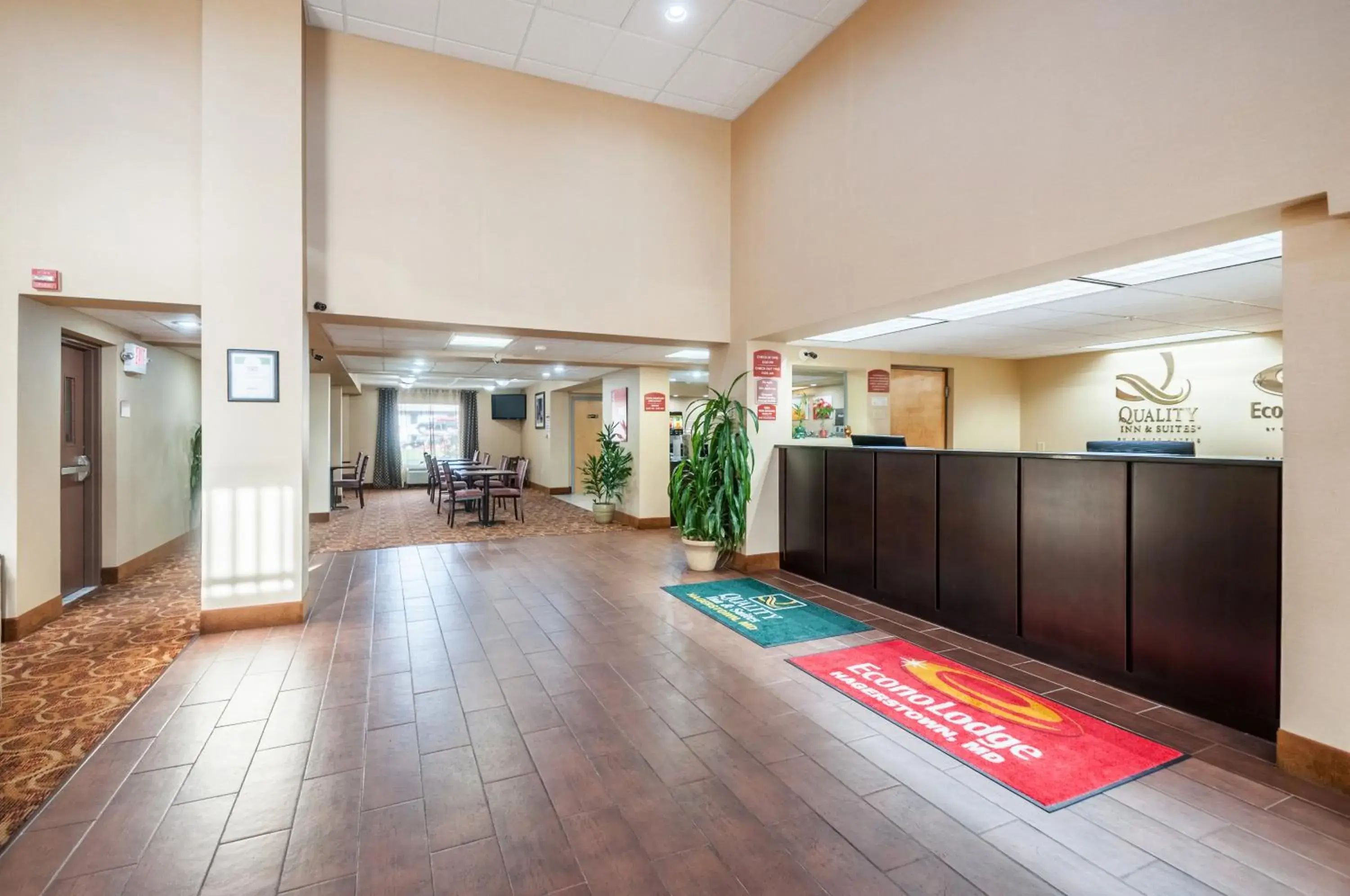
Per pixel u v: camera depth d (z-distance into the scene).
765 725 2.63
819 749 2.43
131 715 2.71
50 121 3.62
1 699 2.83
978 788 2.17
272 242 3.90
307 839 1.88
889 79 3.89
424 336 5.59
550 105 4.89
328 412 8.98
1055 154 2.93
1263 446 5.70
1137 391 6.60
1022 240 3.09
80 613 4.23
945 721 2.68
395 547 6.83
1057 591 3.30
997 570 3.63
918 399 7.36
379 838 1.89
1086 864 1.78
